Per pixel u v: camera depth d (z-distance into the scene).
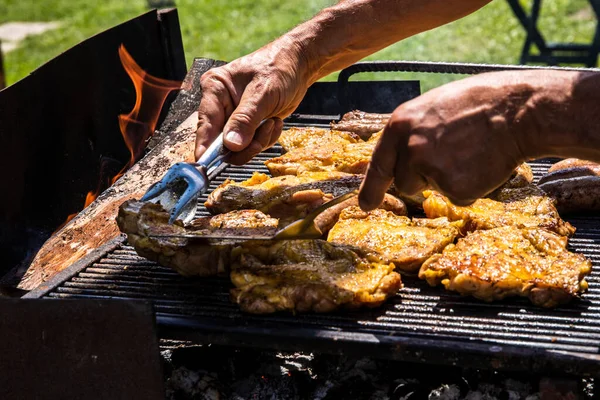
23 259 1.27
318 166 1.17
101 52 1.43
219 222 1.04
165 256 1.00
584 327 0.93
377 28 1.12
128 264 1.07
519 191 1.11
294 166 1.17
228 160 1.06
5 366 0.96
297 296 0.95
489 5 3.63
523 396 0.99
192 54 3.25
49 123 1.32
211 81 1.08
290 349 0.93
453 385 1.01
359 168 1.16
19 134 1.26
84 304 0.92
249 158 1.07
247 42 3.35
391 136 0.87
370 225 1.05
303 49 1.11
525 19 2.46
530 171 1.14
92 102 1.42
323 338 0.92
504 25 3.36
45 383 0.96
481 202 1.09
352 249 1.00
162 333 0.95
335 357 1.07
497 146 0.86
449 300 0.98
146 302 0.91
